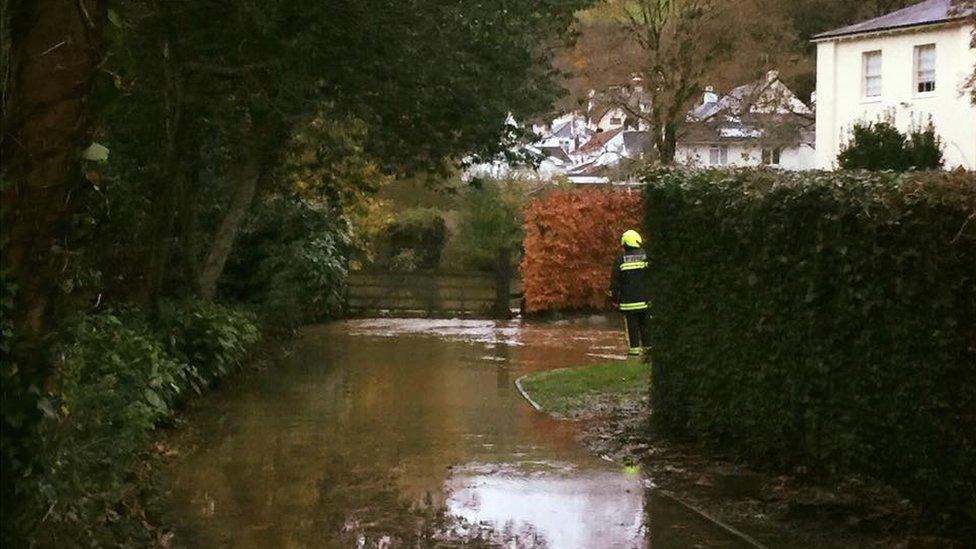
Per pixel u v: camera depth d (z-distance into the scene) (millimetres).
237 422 11383
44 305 4582
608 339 20219
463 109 13344
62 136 4414
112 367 8578
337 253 23578
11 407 4309
